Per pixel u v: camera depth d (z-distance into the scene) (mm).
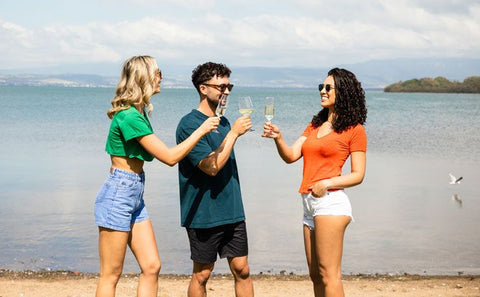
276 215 10156
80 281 6590
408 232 9164
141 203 4078
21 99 84562
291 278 6867
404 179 14891
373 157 20141
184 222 4391
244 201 11383
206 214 4293
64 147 21312
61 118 39062
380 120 42469
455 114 52031
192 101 78125
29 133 27250
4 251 7770
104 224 3852
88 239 8430
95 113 45750
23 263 7293
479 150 22609
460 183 14289
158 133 27500
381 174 15789
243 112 4199
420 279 6812
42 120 37000
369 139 27188
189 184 4355
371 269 7293
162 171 15305
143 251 4031
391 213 10570
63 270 7059
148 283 4023
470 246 8352
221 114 4059
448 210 10883
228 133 4277
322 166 4102
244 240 4445
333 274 4023
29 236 8531
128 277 6812
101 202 3898
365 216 10297
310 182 4133
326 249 4008
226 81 4340
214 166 4105
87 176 14305
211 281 6730
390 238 8789
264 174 15070
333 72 4117
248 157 18719
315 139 4168
